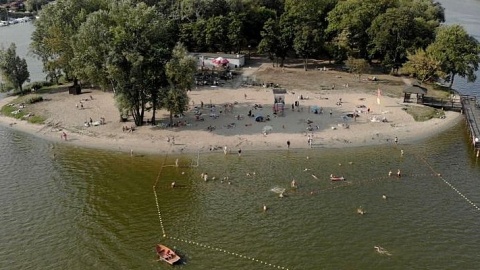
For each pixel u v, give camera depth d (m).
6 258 75.62
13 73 157.75
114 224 84.75
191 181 100.31
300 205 90.69
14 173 104.31
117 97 121.94
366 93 154.25
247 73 176.75
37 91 162.12
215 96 151.12
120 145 117.06
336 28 182.25
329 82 165.62
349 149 114.81
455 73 159.62
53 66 156.50
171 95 118.88
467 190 96.94
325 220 85.69
